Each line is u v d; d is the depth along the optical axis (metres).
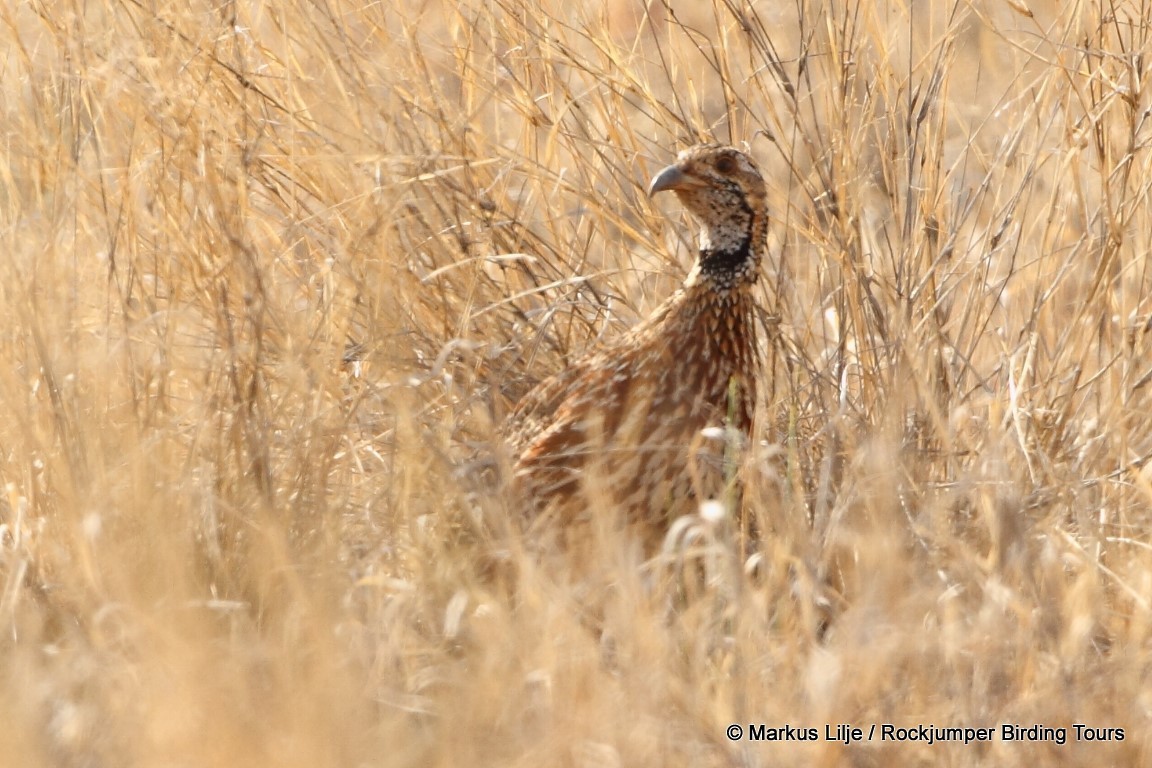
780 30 18.52
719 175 13.70
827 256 16.23
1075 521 13.96
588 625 11.91
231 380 13.25
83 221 14.45
